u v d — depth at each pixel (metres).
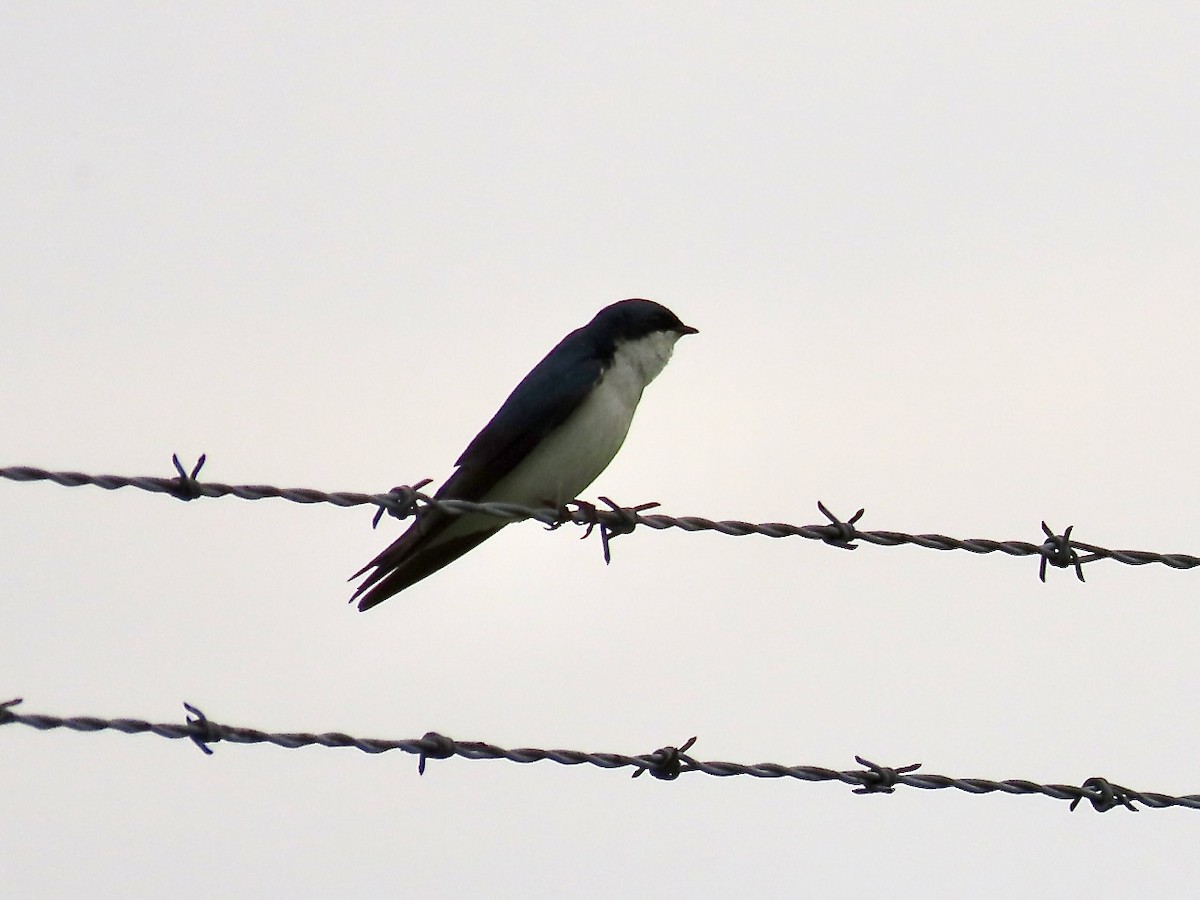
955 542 11.14
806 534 10.98
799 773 10.21
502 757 9.61
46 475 9.10
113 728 8.74
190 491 9.40
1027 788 10.58
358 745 9.30
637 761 9.89
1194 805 10.84
